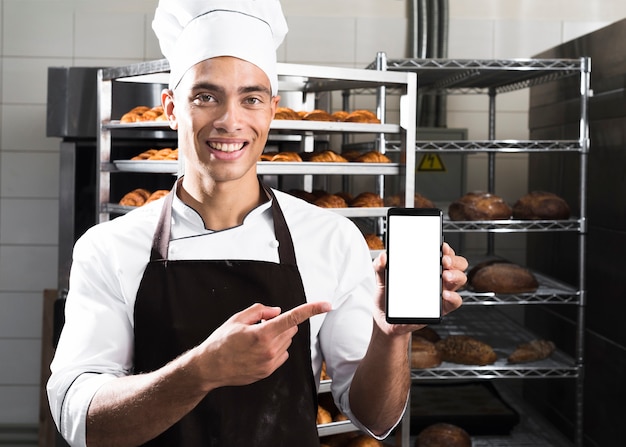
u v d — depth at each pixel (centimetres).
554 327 338
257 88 123
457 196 346
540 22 361
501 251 373
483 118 366
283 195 143
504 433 309
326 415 234
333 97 362
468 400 325
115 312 131
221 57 123
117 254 132
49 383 126
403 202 239
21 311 358
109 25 352
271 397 129
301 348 133
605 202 289
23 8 349
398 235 111
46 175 356
